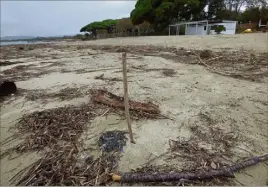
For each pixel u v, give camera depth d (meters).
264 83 5.96
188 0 36.62
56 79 7.21
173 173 2.58
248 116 4.11
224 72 7.23
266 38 16.08
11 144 3.53
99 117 4.08
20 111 4.64
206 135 3.48
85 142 3.36
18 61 12.12
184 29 40.56
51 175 2.74
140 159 2.92
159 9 37.12
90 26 56.97
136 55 12.18
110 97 4.88
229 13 43.88
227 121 3.92
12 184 2.75
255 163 2.81
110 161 2.90
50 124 3.96
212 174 2.57
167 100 4.91
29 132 3.78
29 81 7.07
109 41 29.77
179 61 9.64
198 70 7.74
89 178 2.64
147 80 6.55
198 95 5.19
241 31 35.59
